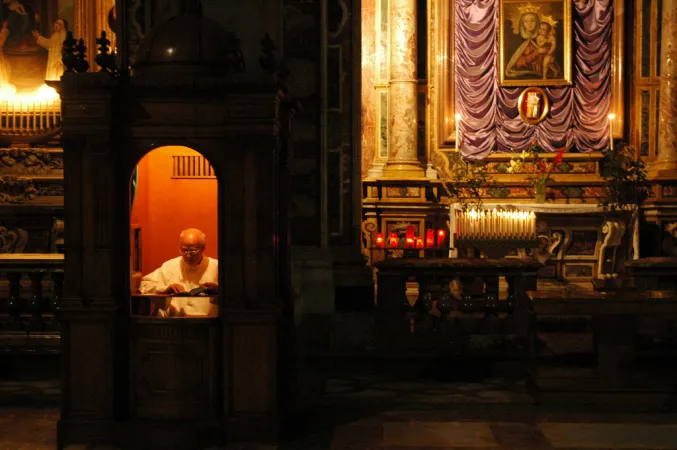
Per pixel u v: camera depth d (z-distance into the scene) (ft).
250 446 16.56
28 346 23.73
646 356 20.95
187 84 16.39
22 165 42.24
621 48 48.06
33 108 42.80
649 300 20.02
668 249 46.24
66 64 16.88
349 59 31.89
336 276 31.89
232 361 16.74
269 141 16.56
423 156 49.37
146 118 16.69
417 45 49.21
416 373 24.20
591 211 43.86
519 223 36.91
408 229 43.09
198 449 16.52
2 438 17.62
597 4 48.14
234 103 16.49
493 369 24.23
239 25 24.88
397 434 17.78
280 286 19.12
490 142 48.65
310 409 19.89
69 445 16.71
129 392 17.01
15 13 43.21
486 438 17.51
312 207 27.96
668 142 47.03
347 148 32.17
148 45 17.39
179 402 16.85
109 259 16.65
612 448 16.80
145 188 19.79
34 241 40.32
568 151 48.44
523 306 25.31
